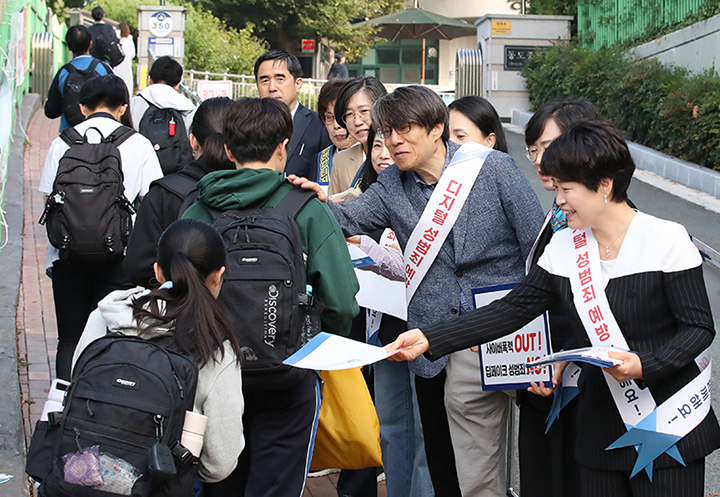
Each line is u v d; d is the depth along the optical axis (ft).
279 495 9.27
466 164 10.75
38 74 56.18
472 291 10.25
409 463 12.24
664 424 7.65
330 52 107.65
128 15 82.74
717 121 36.47
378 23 84.28
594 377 8.15
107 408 7.06
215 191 9.17
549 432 10.30
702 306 7.59
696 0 46.39
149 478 7.04
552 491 10.41
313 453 11.21
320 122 17.25
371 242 11.30
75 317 14.58
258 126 9.43
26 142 39.17
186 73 60.95
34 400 15.44
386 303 11.45
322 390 10.64
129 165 14.26
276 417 9.23
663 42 47.21
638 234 7.80
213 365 7.75
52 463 7.25
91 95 15.03
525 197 10.66
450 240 10.92
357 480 12.37
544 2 62.59
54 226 13.62
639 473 7.84
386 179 11.49
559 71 53.16
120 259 14.06
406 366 12.12
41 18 60.34
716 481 13.53
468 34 85.35
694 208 33.47
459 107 12.84
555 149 7.84
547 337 9.82
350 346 8.00
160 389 7.14
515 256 11.02
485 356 10.19
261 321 8.39
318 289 9.45
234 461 7.98
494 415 11.13
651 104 42.01
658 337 7.79
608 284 7.92
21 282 22.84
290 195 9.45
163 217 11.72
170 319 7.64
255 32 96.02
